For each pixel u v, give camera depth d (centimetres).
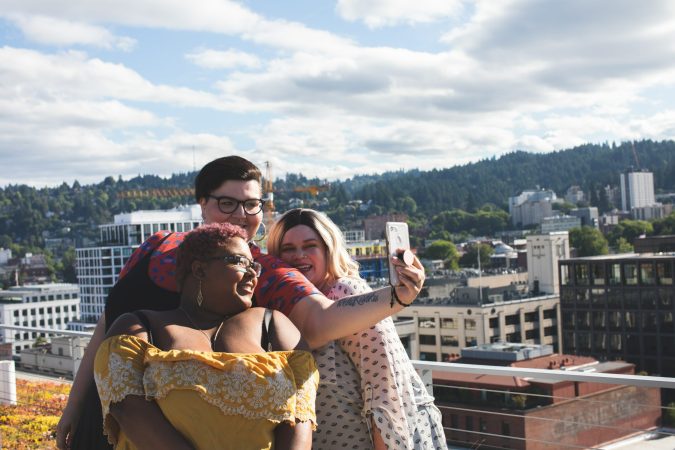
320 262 264
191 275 211
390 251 215
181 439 190
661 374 8206
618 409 2912
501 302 8850
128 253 13475
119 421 193
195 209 14000
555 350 9244
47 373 808
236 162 264
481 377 2655
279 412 196
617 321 8488
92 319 13738
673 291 8069
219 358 195
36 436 556
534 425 2638
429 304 9138
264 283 237
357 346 240
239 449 191
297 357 208
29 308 13350
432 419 254
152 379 193
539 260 10662
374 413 234
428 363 405
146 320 206
